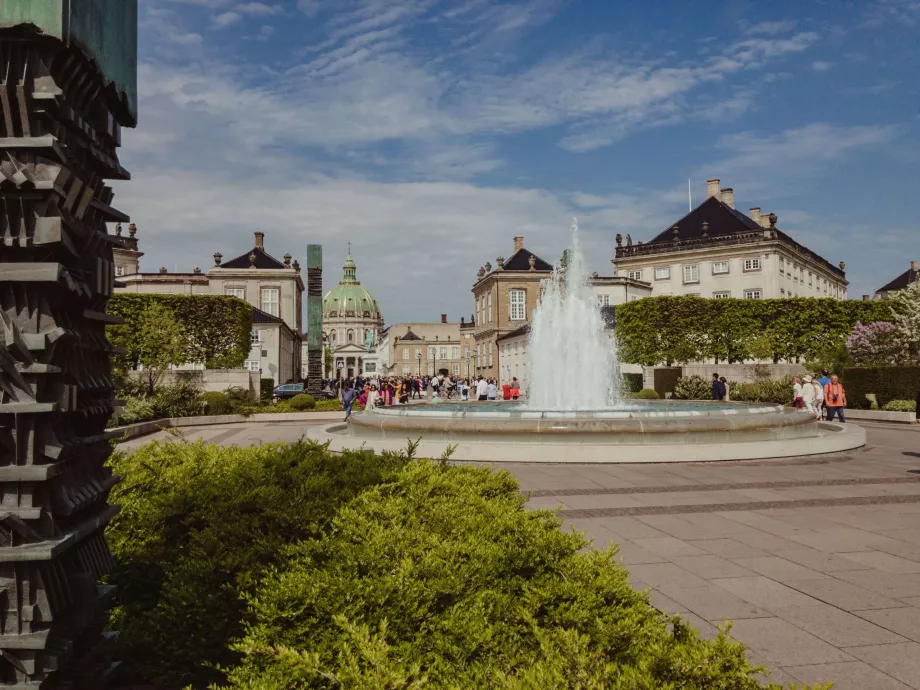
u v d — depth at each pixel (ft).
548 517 15.57
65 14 8.30
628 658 9.06
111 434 10.40
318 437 52.54
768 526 25.64
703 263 218.38
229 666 10.52
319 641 9.78
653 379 135.13
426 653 9.52
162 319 106.83
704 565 20.47
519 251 260.21
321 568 11.68
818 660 13.64
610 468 41.29
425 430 46.70
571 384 81.25
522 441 44.45
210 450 22.17
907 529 25.12
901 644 14.43
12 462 8.28
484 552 12.28
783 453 45.44
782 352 131.44
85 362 9.70
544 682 7.67
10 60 8.30
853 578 19.12
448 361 487.61
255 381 119.03
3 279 8.20
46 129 8.55
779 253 209.26
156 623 11.09
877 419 84.58
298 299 261.65
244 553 12.43
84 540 9.71
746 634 15.01
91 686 9.54
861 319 131.85
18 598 8.25
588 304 88.63
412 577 10.94
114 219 10.71
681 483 35.70
